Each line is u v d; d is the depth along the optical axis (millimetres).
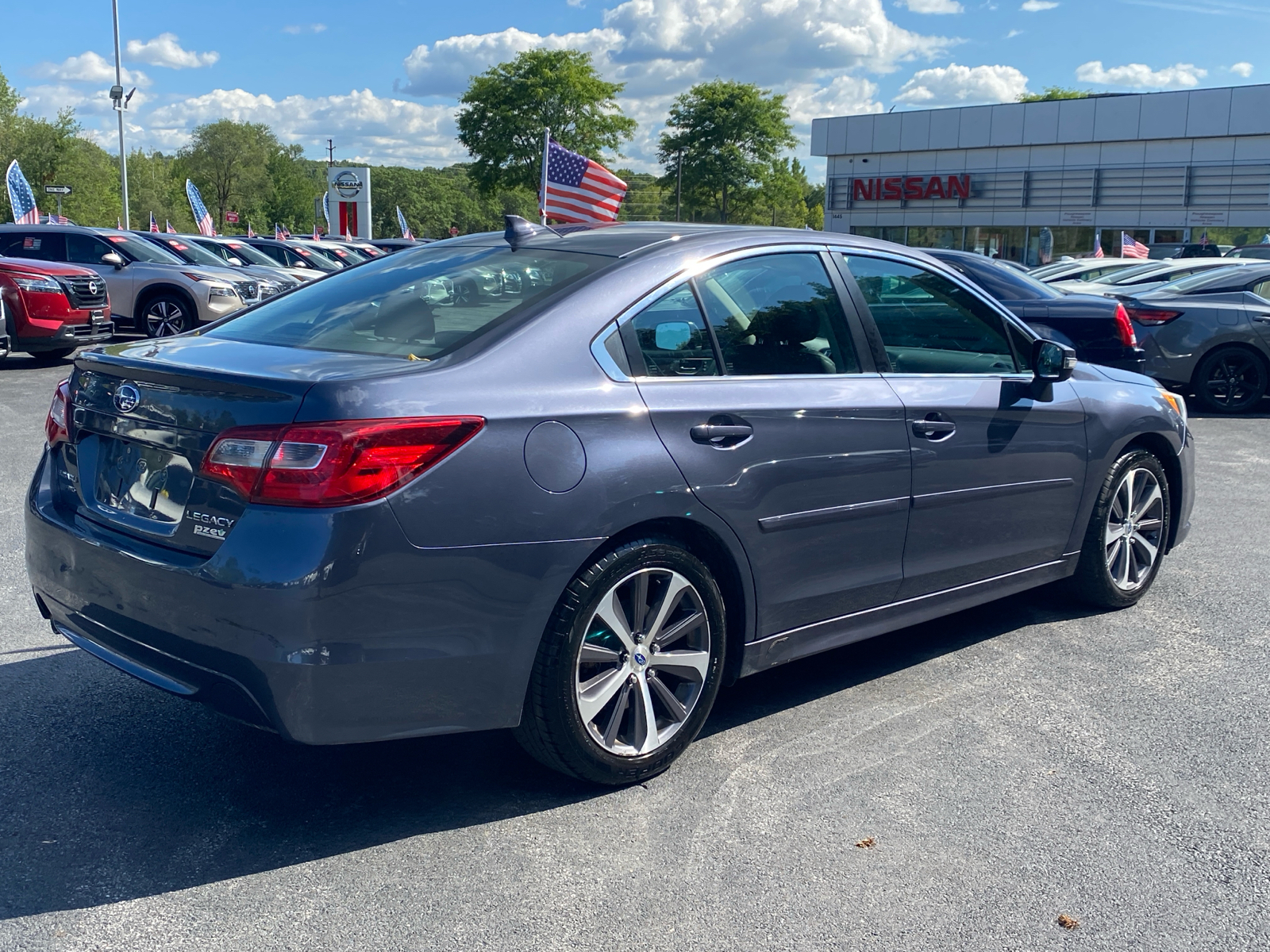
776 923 2510
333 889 2623
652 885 2662
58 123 61094
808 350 3541
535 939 2438
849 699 3875
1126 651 4398
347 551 2539
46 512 3172
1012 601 5074
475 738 3514
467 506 2682
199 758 3316
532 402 2826
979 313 4188
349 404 2582
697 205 66000
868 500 3586
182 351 3156
